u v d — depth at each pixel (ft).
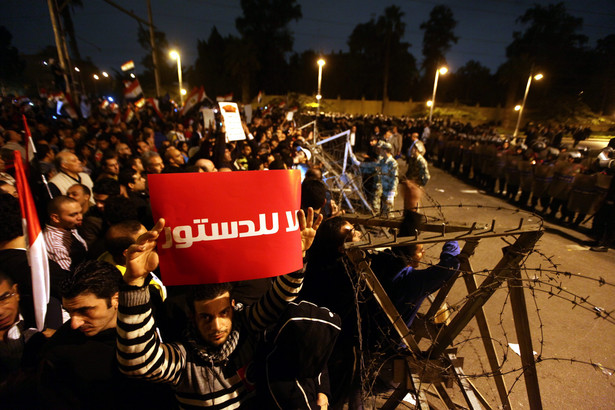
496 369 5.82
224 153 16.60
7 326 4.48
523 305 5.14
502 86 162.40
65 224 8.22
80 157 20.48
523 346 5.32
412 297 5.72
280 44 156.25
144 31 70.69
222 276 3.90
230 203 3.83
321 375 4.66
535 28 109.40
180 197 3.70
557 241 19.92
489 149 33.14
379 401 8.07
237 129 16.21
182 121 45.96
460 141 43.47
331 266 6.09
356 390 6.01
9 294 4.42
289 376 4.13
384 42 155.33
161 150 24.75
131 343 3.56
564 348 10.78
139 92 46.73
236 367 4.33
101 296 4.43
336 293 6.01
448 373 5.63
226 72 150.92
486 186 36.09
